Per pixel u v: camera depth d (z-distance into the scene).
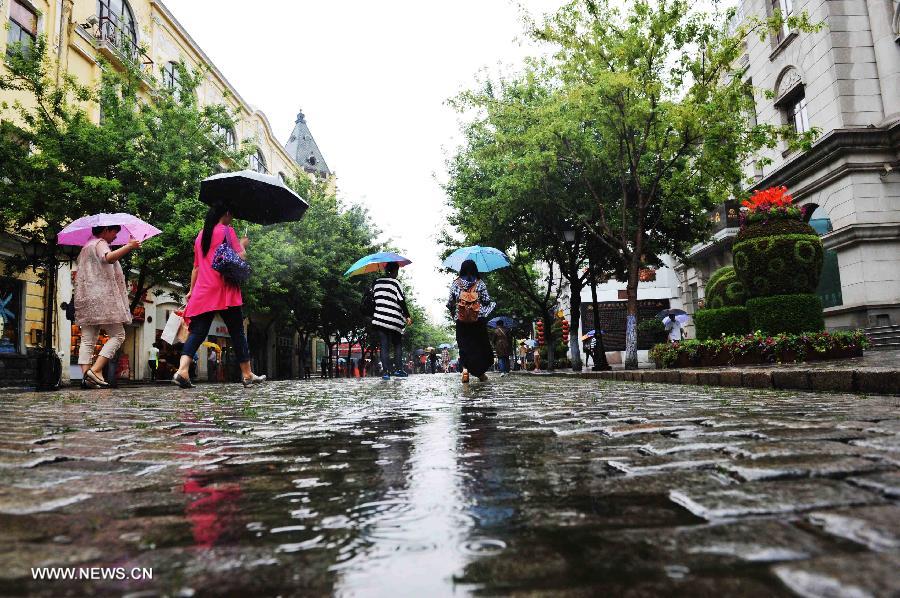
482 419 3.43
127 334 20.27
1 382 13.95
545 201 13.91
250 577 0.93
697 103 10.83
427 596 0.83
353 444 2.53
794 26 10.41
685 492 1.39
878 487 1.35
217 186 7.46
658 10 10.38
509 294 25.56
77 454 2.31
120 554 1.06
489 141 15.54
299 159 46.00
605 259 16.69
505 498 1.44
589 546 1.03
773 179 19.41
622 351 28.47
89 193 12.77
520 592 0.83
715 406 3.79
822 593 0.76
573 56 11.04
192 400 5.59
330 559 1.01
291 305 25.98
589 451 2.14
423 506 1.39
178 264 14.51
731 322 12.09
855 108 16.64
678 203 13.73
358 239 28.05
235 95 27.50
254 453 2.33
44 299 15.08
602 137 13.23
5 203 12.72
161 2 21.55
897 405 3.48
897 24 16.30
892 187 16.20
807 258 10.20
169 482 1.76
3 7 14.44
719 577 0.85
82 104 17.17
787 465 1.64
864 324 15.84
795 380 5.39
